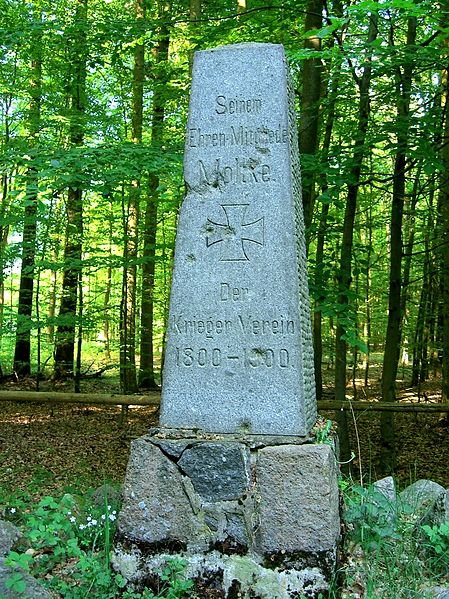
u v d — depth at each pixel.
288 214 4.58
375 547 4.39
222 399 4.54
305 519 4.03
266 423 4.46
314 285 8.39
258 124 4.68
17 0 12.87
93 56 10.74
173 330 4.66
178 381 4.62
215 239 4.66
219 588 4.07
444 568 4.26
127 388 14.91
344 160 8.67
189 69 10.57
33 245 13.18
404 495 5.67
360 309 18.38
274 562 4.04
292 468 4.09
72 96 13.99
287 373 4.47
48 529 4.22
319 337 14.38
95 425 13.05
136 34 9.34
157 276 15.93
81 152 8.26
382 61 7.71
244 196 4.65
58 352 17.45
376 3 6.52
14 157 8.34
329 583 3.95
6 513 5.44
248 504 4.14
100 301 18.77
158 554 4.19
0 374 18.02
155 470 4.27
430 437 12.40
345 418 9.66
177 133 12.95
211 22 10.49
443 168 7.88
